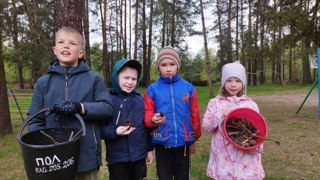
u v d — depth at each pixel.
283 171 4.66
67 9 5.38
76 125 2.51
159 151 3.20
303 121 8.74
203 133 7.32
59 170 2.08
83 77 2.62
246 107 2.96
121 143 2.94
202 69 38.06
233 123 2.96
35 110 2.53
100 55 28.94
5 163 5.27
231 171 3.00
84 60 2.71
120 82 3.02
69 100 2.52
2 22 8.66
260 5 22.83
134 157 2.95
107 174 4.61
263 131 2.91
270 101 14.91
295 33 9.96
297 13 9.50
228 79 3.14
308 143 6.25
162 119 2.88
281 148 5.92
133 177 3.06
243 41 26.44
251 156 3.00
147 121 3.00
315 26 9.62
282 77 39.28
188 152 3.22
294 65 45.59
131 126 2.94
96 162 2.59
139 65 3.07
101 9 24.48
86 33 21.94
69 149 2.10
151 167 4.83
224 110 3.05
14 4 8.45
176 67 3.24
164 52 3.23
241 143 2.85
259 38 16.50
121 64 2.97
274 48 10.44
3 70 7.37
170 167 3.21
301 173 4.57
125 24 29.38
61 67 2.58
